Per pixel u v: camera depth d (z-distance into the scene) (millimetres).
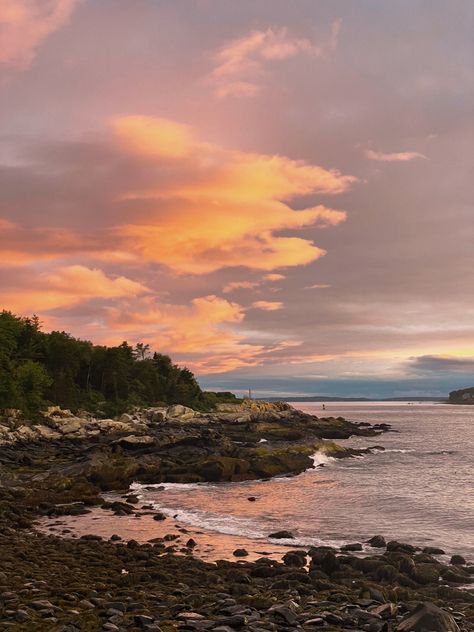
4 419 89000
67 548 24578
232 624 12406
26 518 34375
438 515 36062
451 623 12836
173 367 173375
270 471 56906
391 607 14711
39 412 99688
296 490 47719
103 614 13094
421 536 30203
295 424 124312
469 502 40906
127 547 26062
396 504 40125
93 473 50938
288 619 13398
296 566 23625
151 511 37938
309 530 31578
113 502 39750
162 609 14273
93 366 140625
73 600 14539
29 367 105500
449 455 78688
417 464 68000
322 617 13672
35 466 60188
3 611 12445
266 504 40594
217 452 64750
